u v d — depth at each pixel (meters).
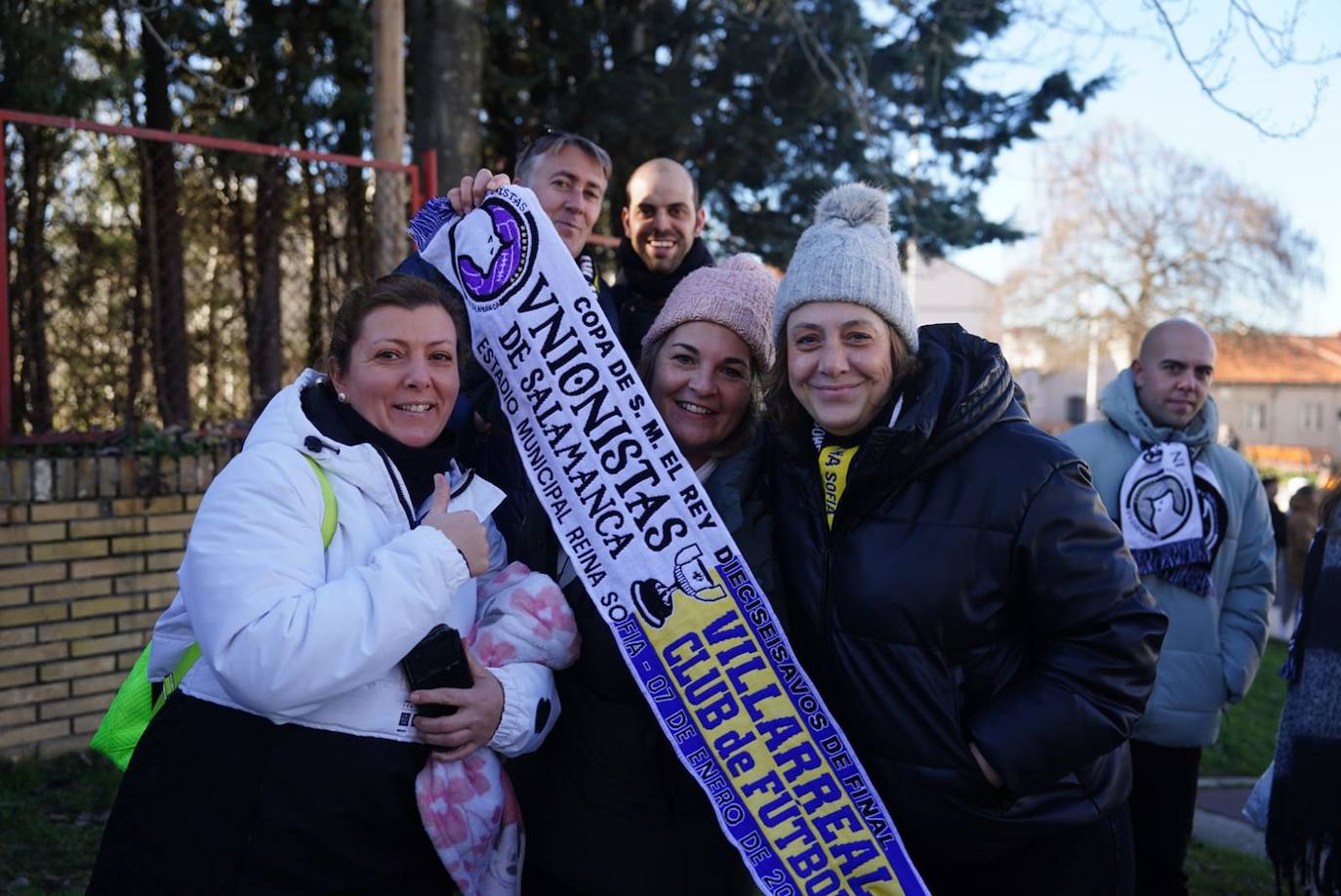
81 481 4.48
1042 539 1.92
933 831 1.96
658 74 9.05
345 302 2.03
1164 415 3.43
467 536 1.90
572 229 3.45
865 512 2.01
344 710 1.85
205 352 6.45
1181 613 3.29
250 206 6.64
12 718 4.29
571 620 2.11
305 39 8.05
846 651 2.00
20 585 4.31
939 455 1.96
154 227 6.32
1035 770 1.89
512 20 8.68
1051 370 38.31
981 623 1.94
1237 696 3.32
